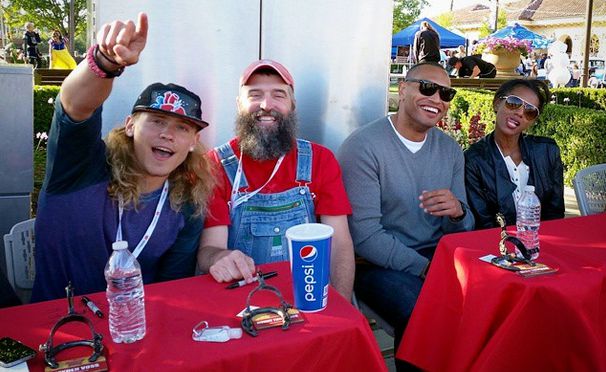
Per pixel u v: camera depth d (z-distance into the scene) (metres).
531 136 3.40
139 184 2.03
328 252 1.57
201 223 2.21
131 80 3.20
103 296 1.71
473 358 1.91
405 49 21.33
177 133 1.98
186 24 3.24
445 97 2.85
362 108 3.75
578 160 7.14
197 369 1.31
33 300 2.05
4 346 1.34
